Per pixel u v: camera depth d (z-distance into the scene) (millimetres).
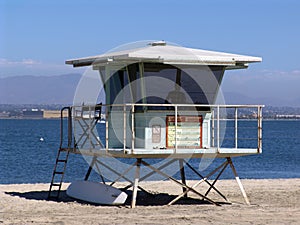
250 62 19281
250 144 81938
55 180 35219
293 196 22125
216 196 22156
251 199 21297
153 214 17516
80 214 17547
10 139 90562
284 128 177500
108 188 19672
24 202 20156
